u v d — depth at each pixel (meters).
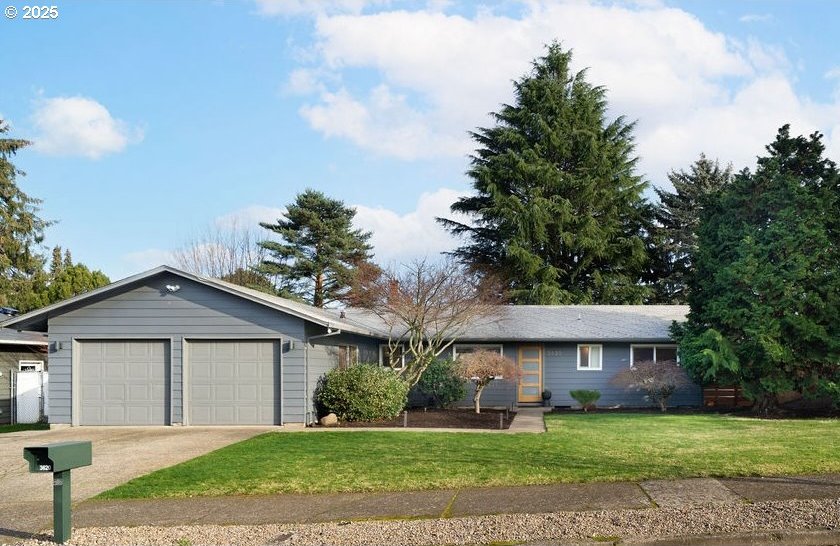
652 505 9.50
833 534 8.02
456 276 26.23
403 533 8.55
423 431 17.72
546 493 10.40
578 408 27.20
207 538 8.55
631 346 27.92
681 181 52.69
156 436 17.33
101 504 10.48
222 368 19.52
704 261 24.28
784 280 21.78
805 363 21.81
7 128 43.12
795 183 22.36
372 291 26.08
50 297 42.66
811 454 13.05
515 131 45.78
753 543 8.01
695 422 19.83
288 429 18.55
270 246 48.50
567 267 45.38
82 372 19.72
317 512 9.73
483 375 23.48
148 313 19.62
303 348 19.25
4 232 42.16
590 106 45.72
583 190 43.97
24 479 12.62
